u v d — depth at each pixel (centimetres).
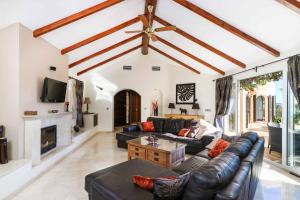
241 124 598
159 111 853
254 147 258
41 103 398
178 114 766
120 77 825
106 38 546
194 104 725
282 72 386
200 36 494
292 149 377
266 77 468
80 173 351
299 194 277
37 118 343
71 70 649
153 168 250
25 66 338
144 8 479
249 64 510
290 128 377
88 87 812
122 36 586
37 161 342
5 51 322
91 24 435
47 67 423
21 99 326
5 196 260
